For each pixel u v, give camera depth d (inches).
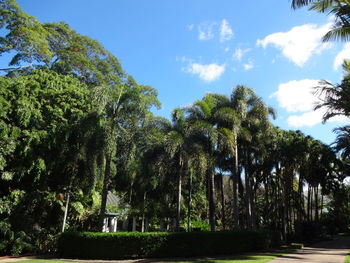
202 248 706.2
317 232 1454.2
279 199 1338.6
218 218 1545.3
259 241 799.1
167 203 1215.6
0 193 734.5
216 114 825.5
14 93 719.7
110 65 1205.1
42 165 718.5
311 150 1295.5
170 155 775.1
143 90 1223.5
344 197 1736.0
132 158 724.0
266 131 901.8
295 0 395.2
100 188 1133.1
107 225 1378.0
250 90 900.0
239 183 1099.3
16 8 946.1
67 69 1058.7
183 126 821.9
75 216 901.8
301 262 526.3
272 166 1200.2
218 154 881.5
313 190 1681.8
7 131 669.3
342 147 965.2
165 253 682.8
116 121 727.7
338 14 440.1
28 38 932.6
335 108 551.8
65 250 674.8
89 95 813.9
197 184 1274.6
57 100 779.4
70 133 765.3
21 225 736.3
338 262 532.1
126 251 661.9
